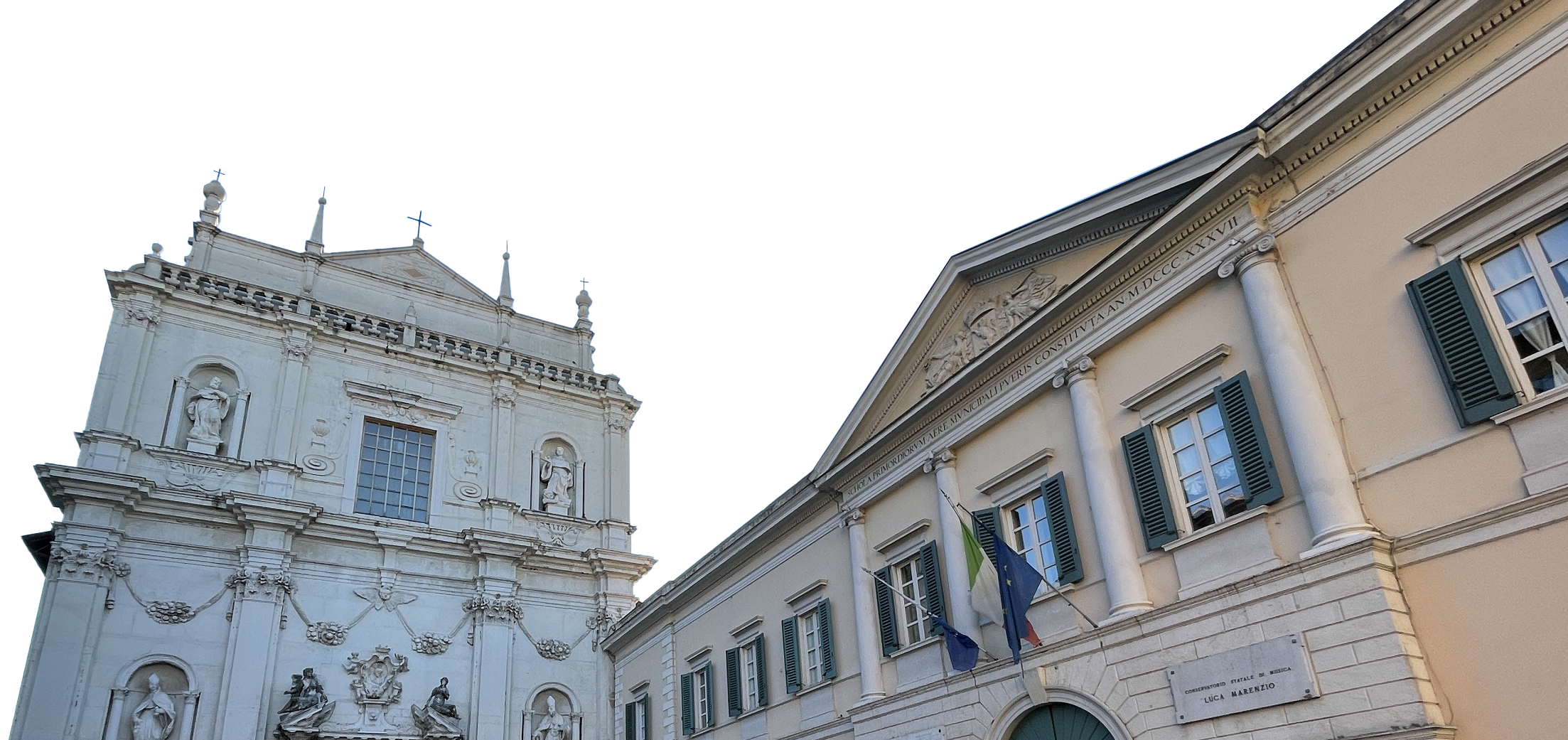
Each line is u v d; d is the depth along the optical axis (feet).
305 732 84.64
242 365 97.76
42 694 75.72
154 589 84.53
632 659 97.45
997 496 54.49
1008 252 55.72
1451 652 33.50
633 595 108.47
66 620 78.64
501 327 119.24
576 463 115.14
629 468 118.62
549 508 110.52
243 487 92.73
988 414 55.72
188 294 96.32
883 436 62.69
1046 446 51.83
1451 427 34.88
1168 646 42.14
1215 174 43.57
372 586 95.40
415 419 106.01
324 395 101.19
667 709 86.53
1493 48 36.35
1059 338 51.85
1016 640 47.19
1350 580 35.88
